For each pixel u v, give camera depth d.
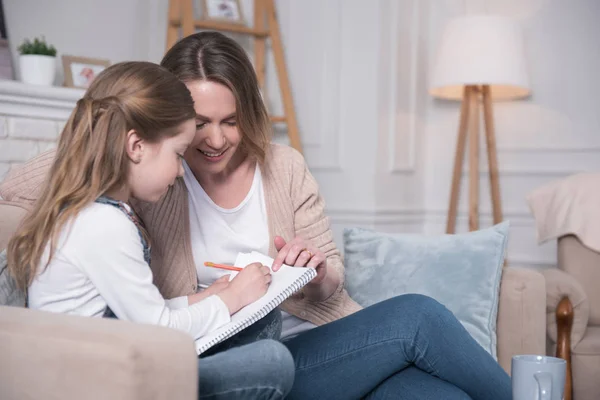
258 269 1.39
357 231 2.15
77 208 1.17
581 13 3.49
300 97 3.90
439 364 1.43
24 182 1.54
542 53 3.58
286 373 1.18
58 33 3.12
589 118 3.48
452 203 3.51
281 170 1.73
